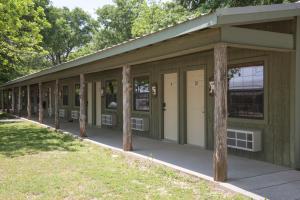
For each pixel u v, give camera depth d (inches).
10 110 1164.5
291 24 238.1
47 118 828.0
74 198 192.5
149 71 423.8
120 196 194.4
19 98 946.7
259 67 272.4
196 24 199.9
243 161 271.7
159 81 405.1
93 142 400.2
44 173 251.1
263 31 217.9
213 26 191.2
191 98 359.3
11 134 508.1
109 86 544.7
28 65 1133.7
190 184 215.8
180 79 367.6
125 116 333.7
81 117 452.8
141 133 446.3
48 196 196.1
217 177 211.6
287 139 249.6
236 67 294.8
